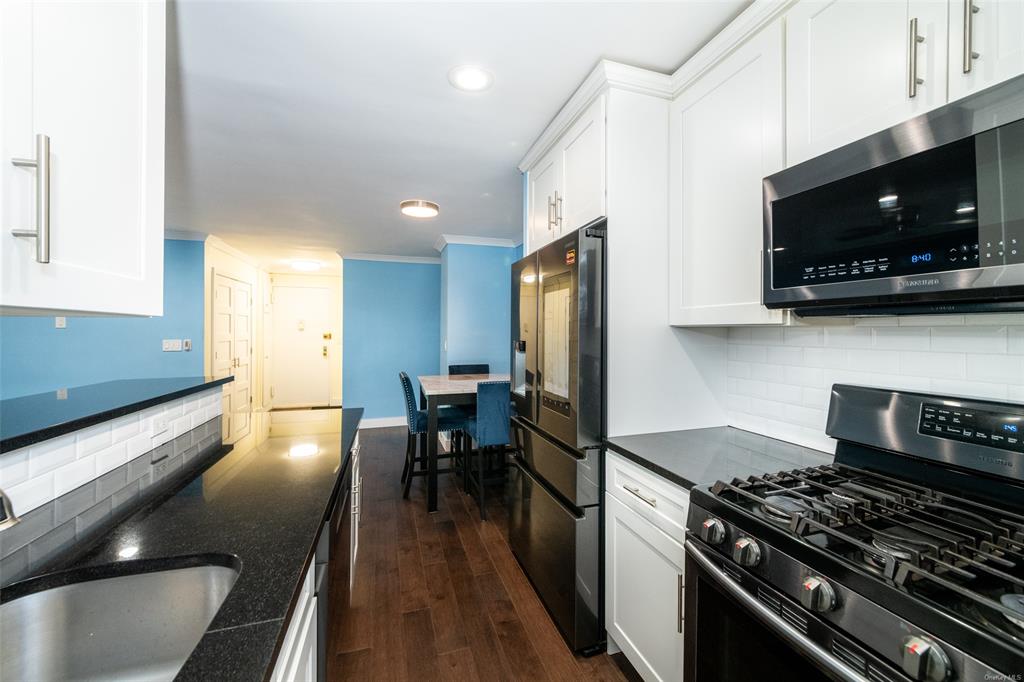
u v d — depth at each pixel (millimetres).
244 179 2799
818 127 1130
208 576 772
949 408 1055
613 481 1565
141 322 4152
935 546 709
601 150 1624
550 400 1786
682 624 1208
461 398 3094
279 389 7371
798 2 1182
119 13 857
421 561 2316
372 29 1416
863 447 1217
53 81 701
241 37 1448
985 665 540
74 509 972
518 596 2004
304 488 1121
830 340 1429
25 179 643
